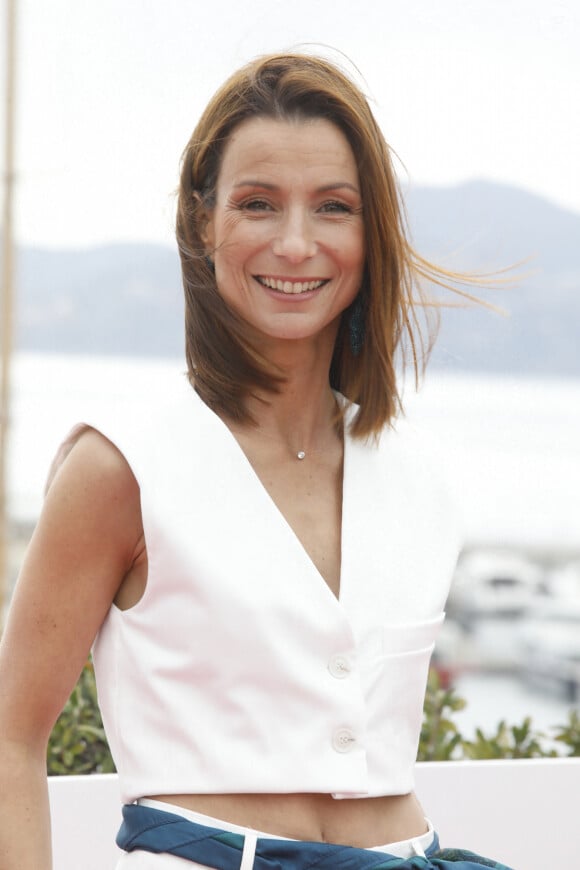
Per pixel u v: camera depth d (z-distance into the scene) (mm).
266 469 1825
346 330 1963
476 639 28328
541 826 2777
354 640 1709
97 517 1683
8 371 5750
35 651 1692
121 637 1719
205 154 1829
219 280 1811
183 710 1654
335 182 1782
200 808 1636
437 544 1896
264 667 1648
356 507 1837
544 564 31562
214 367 1839
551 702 26953
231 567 1670
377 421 1928
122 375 32031
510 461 32750
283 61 1830
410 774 1787
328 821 1678
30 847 1679
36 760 1723
